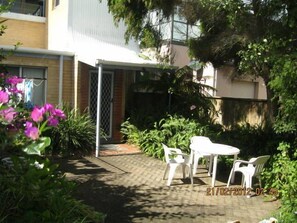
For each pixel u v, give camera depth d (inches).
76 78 487.5
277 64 259.8
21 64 458.0
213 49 412.2
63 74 489.1
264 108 503.5
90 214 191.3
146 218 234.8
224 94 746.2
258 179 331.6
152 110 515.2
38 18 593.0
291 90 254.2
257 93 815.1
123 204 262.2
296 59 252.4
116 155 443.8
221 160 383.6
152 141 456.1
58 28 541.6
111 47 537.0
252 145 419.5
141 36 417.7
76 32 513.0
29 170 134.3
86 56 460.4
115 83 519.8
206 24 401.1
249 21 323.0
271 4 290.0
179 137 435.8
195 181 341.4
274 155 330.6
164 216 241.4
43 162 144.0
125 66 452.8
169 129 453.4
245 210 265.4
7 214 141.6
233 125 548.7
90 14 522.0
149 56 510.0
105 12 533.3
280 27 287.4
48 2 586.9
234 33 380.2
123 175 349.7
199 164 413.1
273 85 262.8
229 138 450.0
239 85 780.6
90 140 442.0
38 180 138.2
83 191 289.7
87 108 487.2
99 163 398.3
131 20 393.1
